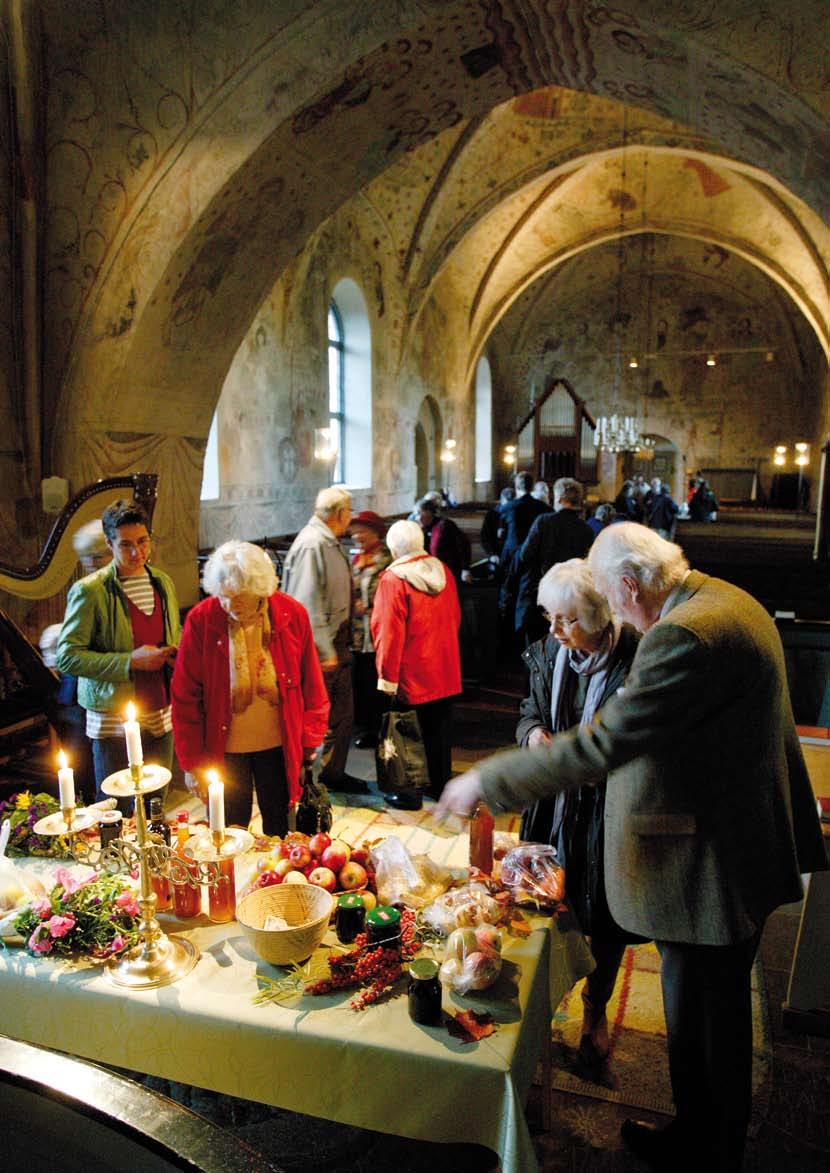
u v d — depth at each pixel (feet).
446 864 8.03
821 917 8.52
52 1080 3.31
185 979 6.13
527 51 16.62
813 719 16.42
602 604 7.36
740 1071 6.11
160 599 10.71
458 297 58.90
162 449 19.71
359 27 15.62
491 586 22.17
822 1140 7.41
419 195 43.93
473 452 72.54
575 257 73.05
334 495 13.19
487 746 17.51
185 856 6.80
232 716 9.39
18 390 17.81
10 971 6.33
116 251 17.43
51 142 17.30
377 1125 5.57
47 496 18.33
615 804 6.23
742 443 80.64
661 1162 6.75
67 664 9.93
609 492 82.17
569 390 73.92
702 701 5.41
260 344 34.27
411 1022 5.65
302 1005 5.83
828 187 15.90
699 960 6.02
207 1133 3.07
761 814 5.78
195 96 16.57
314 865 7.25
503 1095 5.21
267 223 18.42
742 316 77.25
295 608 9.60
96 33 16.74
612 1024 8.89
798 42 14.05
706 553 37.73
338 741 14.16
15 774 15.40
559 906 7.22
